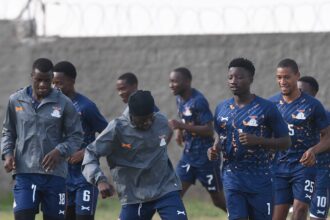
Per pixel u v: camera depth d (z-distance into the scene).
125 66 53.94
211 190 41.19
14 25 54.81
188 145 41.06
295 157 33.56
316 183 35.00
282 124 29.20
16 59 54.75
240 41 52.38
